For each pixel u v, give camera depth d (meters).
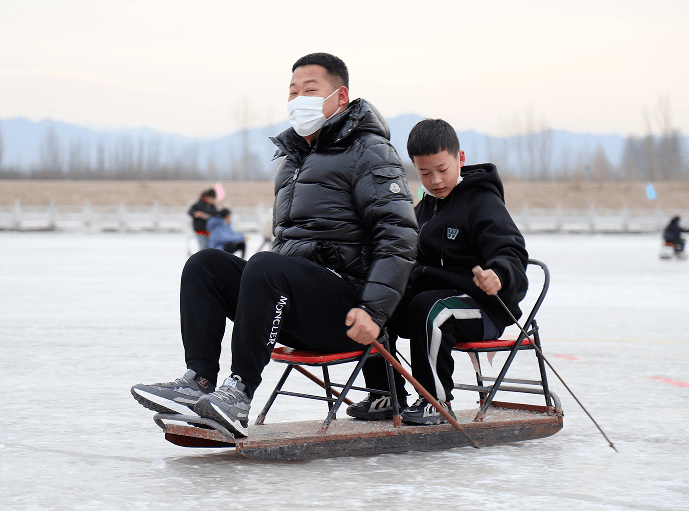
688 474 3.43
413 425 3.81
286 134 3.90
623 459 3.68
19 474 3.35
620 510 2.91
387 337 3.67
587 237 38.53
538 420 4.04
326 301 3.51
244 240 17.70
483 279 3.59
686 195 76.75
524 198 74.31
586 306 11.23
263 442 3.40
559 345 7.74
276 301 3.40
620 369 6.42
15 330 8.24
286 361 3.55
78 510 2.86
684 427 4.41
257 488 3.13
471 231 3.93
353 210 3.69
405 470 3.42
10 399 5.00
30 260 19.64
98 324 8.77
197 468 3.45
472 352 4.00
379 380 4.10
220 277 3.60
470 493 3.09
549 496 3.07
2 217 40.94
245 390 3.42
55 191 72.94
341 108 3.78
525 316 10.06
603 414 4.76
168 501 2.96
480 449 3.83
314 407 4.89
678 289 13.74
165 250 24.44
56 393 5.20
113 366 6.24
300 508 2.88
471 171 4.14
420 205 4.29
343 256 3.66
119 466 3.49
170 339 7.72
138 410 4.71
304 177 3.76
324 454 3.55
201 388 3.51
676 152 118.38
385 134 3.79
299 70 3.77
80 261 19.42
